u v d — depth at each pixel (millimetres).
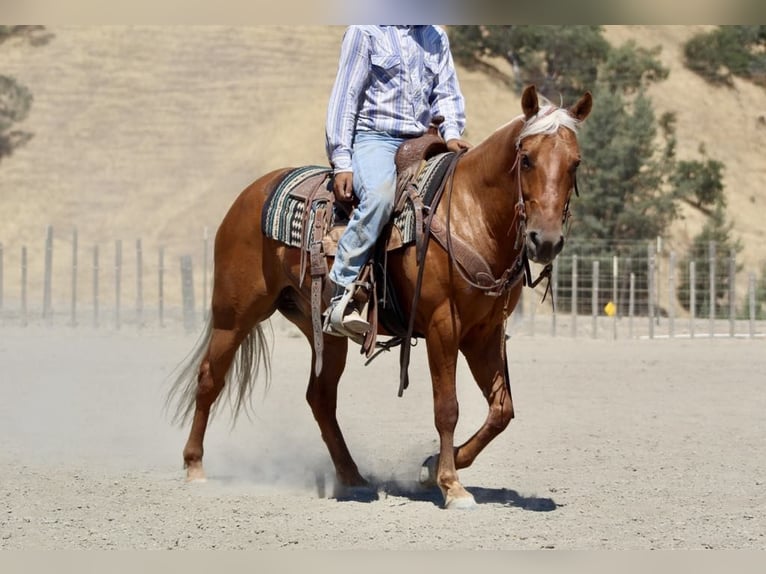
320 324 9016
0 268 31562
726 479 9828
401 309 8820
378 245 8766
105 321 29188
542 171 7742
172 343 23859
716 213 42094
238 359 10109
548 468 10406
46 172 47094
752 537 7598
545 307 36312
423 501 8883
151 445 11805
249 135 49031
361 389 16625
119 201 45531
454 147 9008
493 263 8336
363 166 8820
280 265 9516
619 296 36875
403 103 9086
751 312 27453
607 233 41531
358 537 7539
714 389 16953
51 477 9789
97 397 15531
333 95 9031
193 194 45906
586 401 15484
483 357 8672
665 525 7957
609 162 42406
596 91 48688
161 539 7480
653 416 14047
